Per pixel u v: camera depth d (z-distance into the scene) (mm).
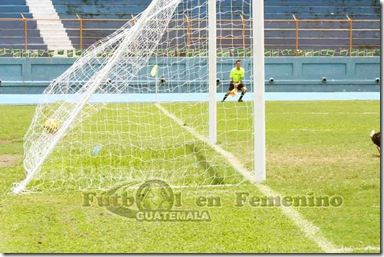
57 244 7770
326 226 8430
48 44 39531
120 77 15203
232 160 13266
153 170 12109
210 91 15734
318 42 41688
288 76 38344
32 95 35906
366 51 40062
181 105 27750
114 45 13773
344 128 19734
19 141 16953
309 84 38375
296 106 28641
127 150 14391
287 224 8547
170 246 7680
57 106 13180
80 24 38625
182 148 14797
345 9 43438
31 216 9008
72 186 10859
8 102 31500
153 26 12656
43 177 11312
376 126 20359
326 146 15570
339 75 38594
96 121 20594
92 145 14836
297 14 42844
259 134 11164
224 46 38188
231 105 28750
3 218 8906
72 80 14812
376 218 8766
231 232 8227
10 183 11156
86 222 8711
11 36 40031
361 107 28047
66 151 13984
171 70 35156
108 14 42094
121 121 20953
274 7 43062
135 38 11617
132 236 8094
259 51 11109
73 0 42188
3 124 21266
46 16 41344
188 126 19547
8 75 36938
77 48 39812
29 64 36969
